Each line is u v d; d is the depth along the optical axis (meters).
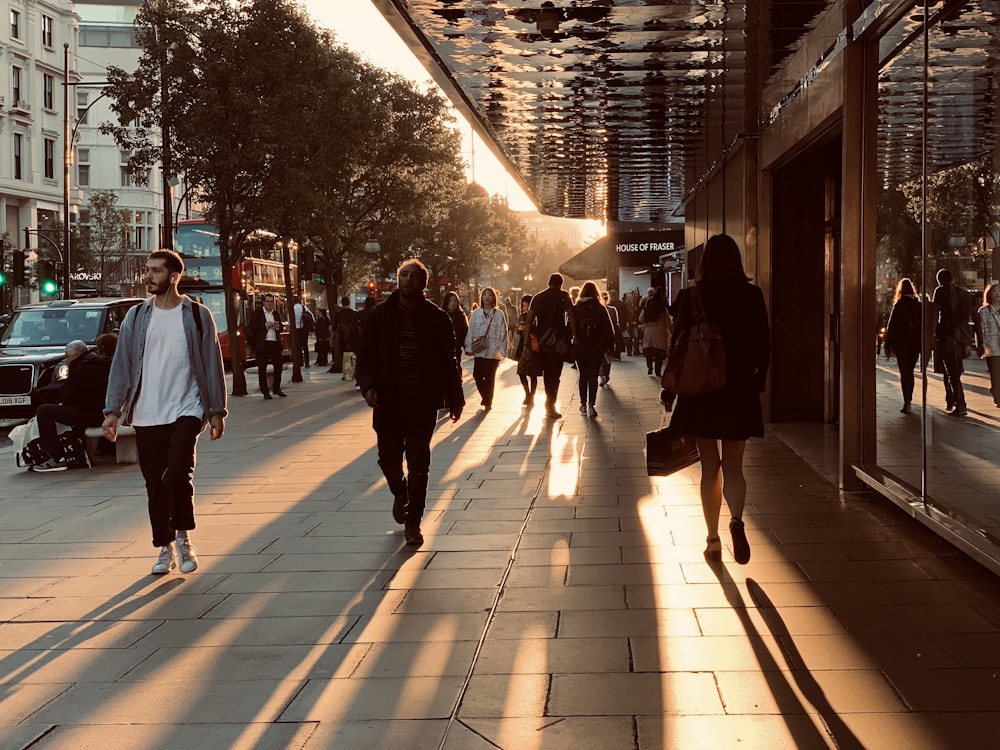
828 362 12.96
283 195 21.75
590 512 7.99
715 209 18.08
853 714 3.88
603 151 18.59
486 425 14.39
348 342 25.67
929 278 6.79
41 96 60.41
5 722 4.07
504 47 10.86
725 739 3.69
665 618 5.17
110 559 6.93
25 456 11.48
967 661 4.42
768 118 12.68
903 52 7.32
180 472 6.29
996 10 5.39
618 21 9.68
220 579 6.27
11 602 5.89
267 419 16.53
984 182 5.66
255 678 4.50
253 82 21.55
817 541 6.76
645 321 23.56
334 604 5.64
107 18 87.81
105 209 55.59
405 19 9.62
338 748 3.72
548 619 5.22
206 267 39.44
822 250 13.29
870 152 8.28
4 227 57.41
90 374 11.59
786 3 8.82
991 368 5.61
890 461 7.85
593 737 3.74
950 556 6.27
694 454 6.41
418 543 7.00
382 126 25.66
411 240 56.81
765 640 4.78
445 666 4.57
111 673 4.62
